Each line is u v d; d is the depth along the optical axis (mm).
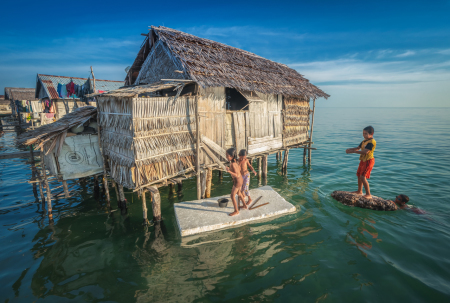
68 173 8617
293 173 14016
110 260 6168
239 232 7168
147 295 4949
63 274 5645
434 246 6352
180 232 6980
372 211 8469
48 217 8562
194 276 5500
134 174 7395
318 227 7492
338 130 38125
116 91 8172
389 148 20266
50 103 23719
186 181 12875
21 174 13898
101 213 9031
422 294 4754
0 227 7953
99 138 8953
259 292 4965
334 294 4844
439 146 20938
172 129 8219
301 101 14609
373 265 5680
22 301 4809
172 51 9133
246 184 8016
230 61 10797
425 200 9227
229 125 10352
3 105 44281
